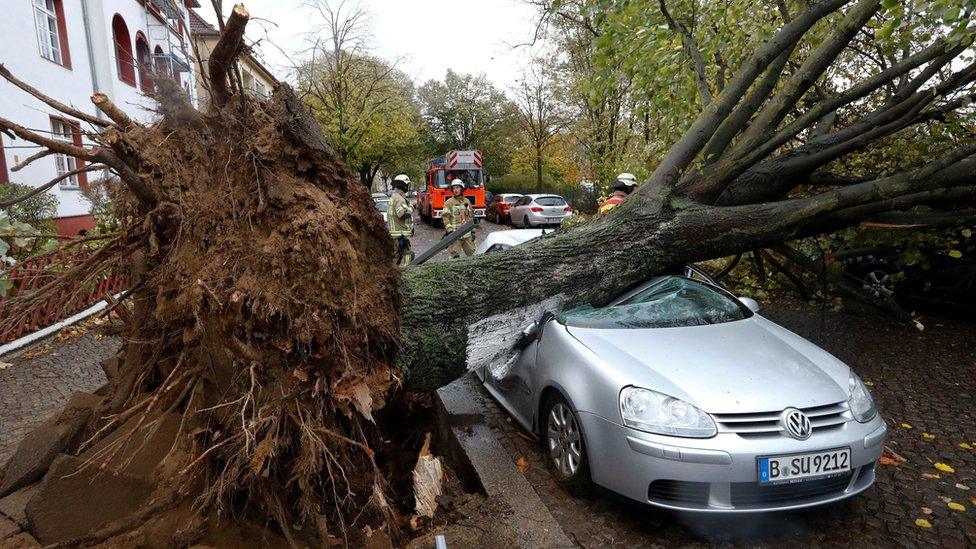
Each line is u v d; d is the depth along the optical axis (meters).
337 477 2.86
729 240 4.47
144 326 3.20
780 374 3.35
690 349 3.59
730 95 4.90
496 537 3.09
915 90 5.42
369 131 23.27
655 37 5.38
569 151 27.44
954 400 4.99
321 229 2.67
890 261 7.47
